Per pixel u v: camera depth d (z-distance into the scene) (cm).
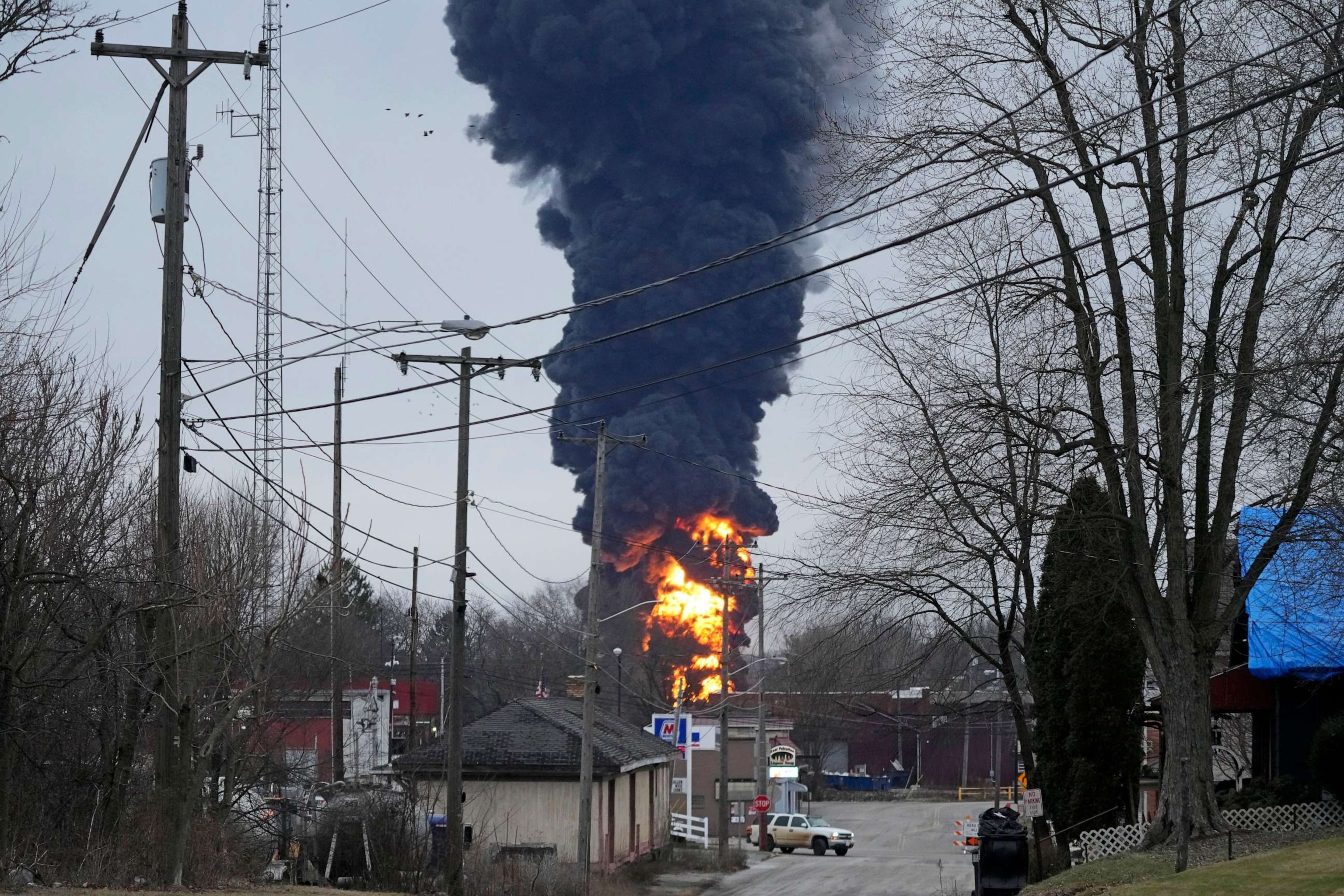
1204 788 4603
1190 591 4928
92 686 3994
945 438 4625
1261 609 5147
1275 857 3597
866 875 7856
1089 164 4453
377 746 8906
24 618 3406
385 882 4997
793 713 14688
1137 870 4125
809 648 5947
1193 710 4609
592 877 6200
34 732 3569
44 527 3459
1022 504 4612
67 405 3559
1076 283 4462
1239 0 3903
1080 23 4334
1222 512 4634
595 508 6188
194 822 3819
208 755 3588
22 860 3409
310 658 7125
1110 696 5366
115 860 3481
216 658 4184
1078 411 4456
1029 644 5897
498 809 6675
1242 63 3106
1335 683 5741
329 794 5738
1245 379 4031
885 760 19512
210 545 4556
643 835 8250
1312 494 4206
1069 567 5328
